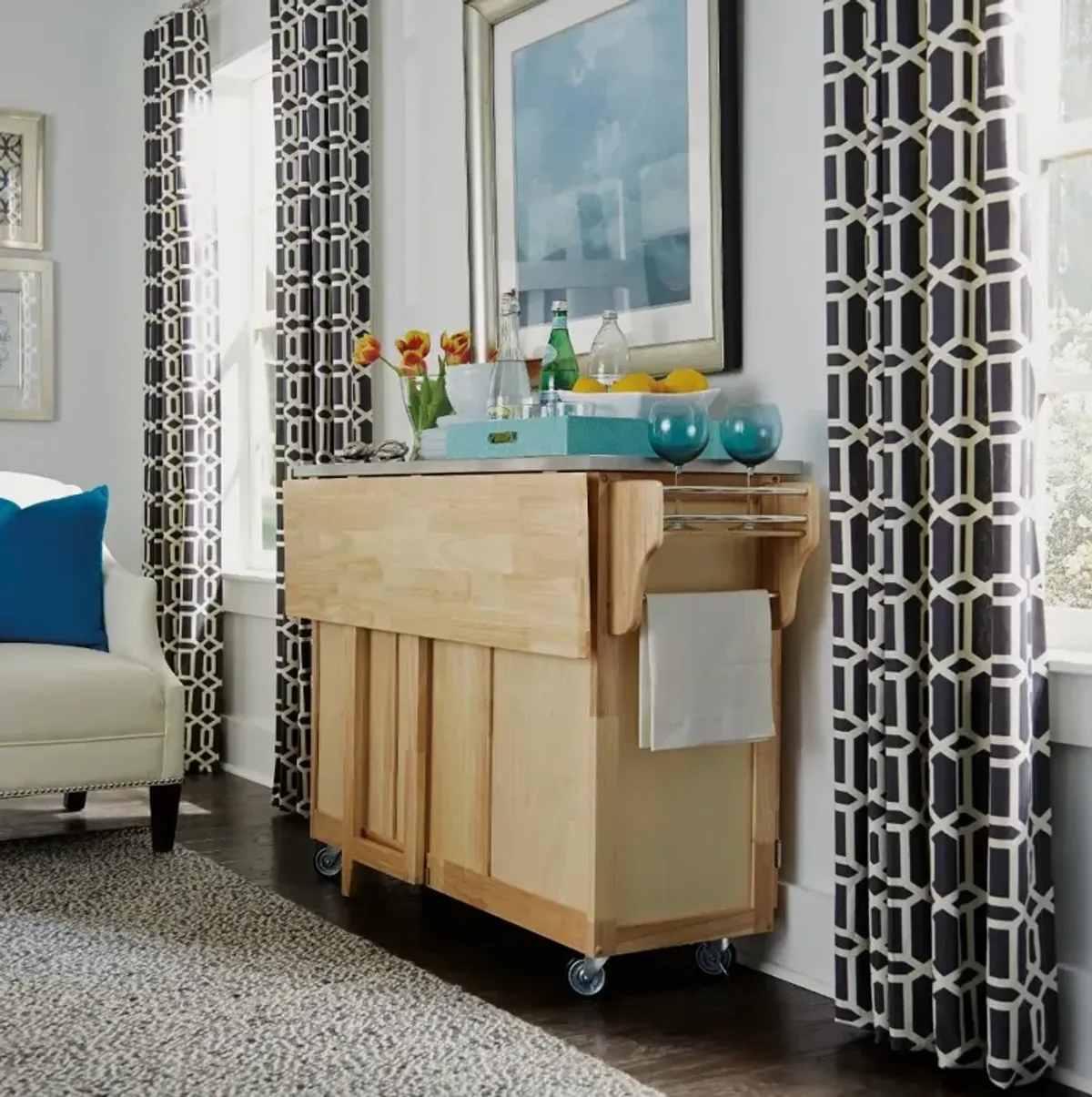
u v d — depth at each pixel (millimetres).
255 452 5234
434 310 4023
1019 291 2330
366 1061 2422
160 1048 2465
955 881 2418
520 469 2801
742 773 2883
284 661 4332
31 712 3688
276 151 4473
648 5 3193
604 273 3359
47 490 4414
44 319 5516
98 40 5582
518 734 2896
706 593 2752
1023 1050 2344
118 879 3564
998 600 2332
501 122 3672
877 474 2551
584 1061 2436
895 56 2484
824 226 2820
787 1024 2672
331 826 3564
